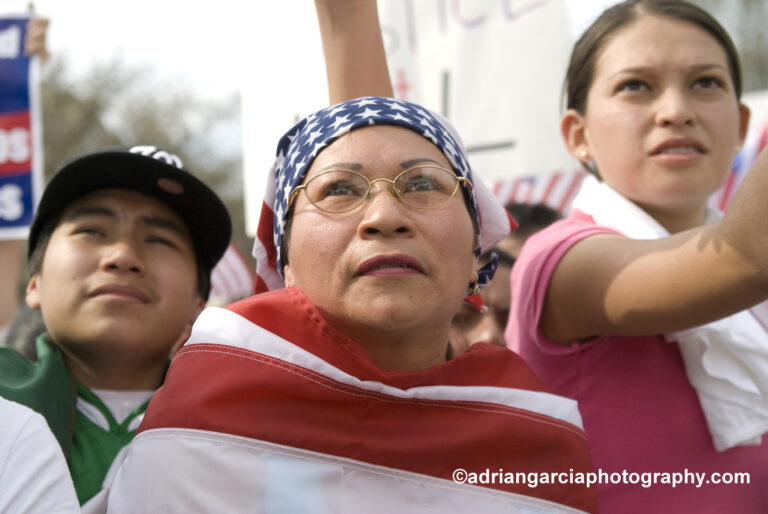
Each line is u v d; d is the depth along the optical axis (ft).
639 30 6.22
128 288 5.99
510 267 9.38
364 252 4.74
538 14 11.32
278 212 5.41
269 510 4.64
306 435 4.83
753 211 4.52
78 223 6.13
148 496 4.66
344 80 6.31
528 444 5.19
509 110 11.35
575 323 5.76
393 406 5.05
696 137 6.02
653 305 5.11
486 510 4.96
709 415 5.65
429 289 4.81
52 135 39.78
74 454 5.75
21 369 5.89
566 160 11.16
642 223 6.02
